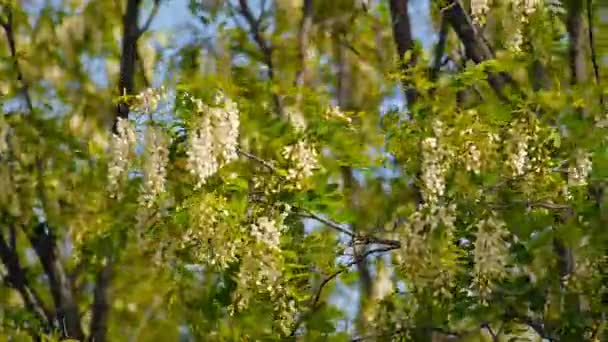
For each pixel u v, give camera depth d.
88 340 13.23
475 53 10.27
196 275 9.90
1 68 13.55
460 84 8.86
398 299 10.13
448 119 8.72
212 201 9.13
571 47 9.96
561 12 10.17
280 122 9.21
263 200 9.50
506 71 9.59
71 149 12.79
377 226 10.02
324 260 9.94
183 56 14.34
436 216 8.75
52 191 12.57
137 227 9.53
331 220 10.27
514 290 8.84
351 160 9.59
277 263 9.30
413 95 9.55
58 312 13.72
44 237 13.64
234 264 9.50
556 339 8.92
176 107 9.02
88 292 14.68
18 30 14.54
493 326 9.45
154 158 9.13
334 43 15.10
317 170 9.41
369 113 9.82
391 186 9.70
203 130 8.89
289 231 10.08
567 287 8.83
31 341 12.53
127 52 13.81
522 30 10.08
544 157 8.93
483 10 9.94
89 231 10.76
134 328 12.79
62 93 14.43
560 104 8.86
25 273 14.16
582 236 8.73
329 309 9.80
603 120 9.06
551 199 9.13
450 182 8.92
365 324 10.26
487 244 8.73
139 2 14.02
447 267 8.80
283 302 9.55
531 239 8.86
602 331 8.73
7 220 12.95
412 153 8.84
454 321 9.40
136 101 9.11
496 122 8.80
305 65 14.43
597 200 9.20
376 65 14.64
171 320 11.75
